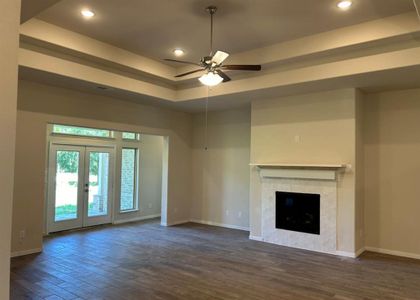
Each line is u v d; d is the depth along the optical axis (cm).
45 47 464
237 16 410
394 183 555
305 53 476
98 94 623
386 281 420
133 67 556
